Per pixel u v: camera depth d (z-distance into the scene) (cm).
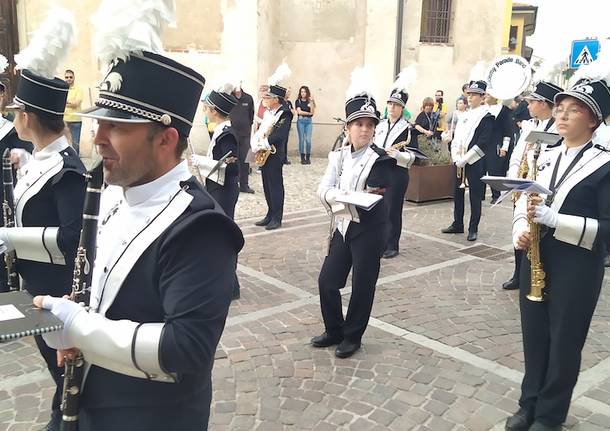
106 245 166
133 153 157
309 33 1599
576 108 304
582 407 363
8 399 360
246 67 1459
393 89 720
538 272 311
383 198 407
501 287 588
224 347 436
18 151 347
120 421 168
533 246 311
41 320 150
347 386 383
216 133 525
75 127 1193
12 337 140
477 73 789
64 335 156
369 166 402
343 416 347
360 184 404
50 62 274
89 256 172
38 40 272
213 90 528
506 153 839
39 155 287
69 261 279
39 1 1337
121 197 174
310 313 507
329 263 425
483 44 1609
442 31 1599
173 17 164
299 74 1627
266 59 1542
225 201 522
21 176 309
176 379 162
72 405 170
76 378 170
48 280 290
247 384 383
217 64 1450
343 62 1589
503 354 433
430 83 1595
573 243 299
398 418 346
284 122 802
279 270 628
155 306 159
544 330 325
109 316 162
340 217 411
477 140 758
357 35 1568
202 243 155
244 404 358
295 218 883
